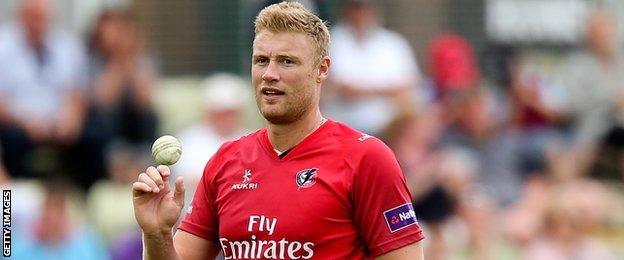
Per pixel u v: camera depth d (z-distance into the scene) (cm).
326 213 2061
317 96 2117
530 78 5081
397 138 4334
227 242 2109
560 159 4756
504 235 4509
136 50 4594
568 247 4388
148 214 2102
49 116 4328
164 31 4972
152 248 2120
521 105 5038
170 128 4866
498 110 5047
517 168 4769
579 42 5350
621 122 4978
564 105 5200
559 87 5269
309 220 2056
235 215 2100
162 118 4828
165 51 4969
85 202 4322
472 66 5038
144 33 4953
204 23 4966
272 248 2067
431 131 4684
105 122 4412
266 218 2075
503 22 5247
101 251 3938
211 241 2188
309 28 2083
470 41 5141
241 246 2095
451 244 4219
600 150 4944
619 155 4928
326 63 2117
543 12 5334
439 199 4191
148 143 4550
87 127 4356
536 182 4644
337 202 2062
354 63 4638
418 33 5103
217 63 4966
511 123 5022
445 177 4203
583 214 4394
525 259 4431
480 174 4691
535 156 4778
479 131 4744
